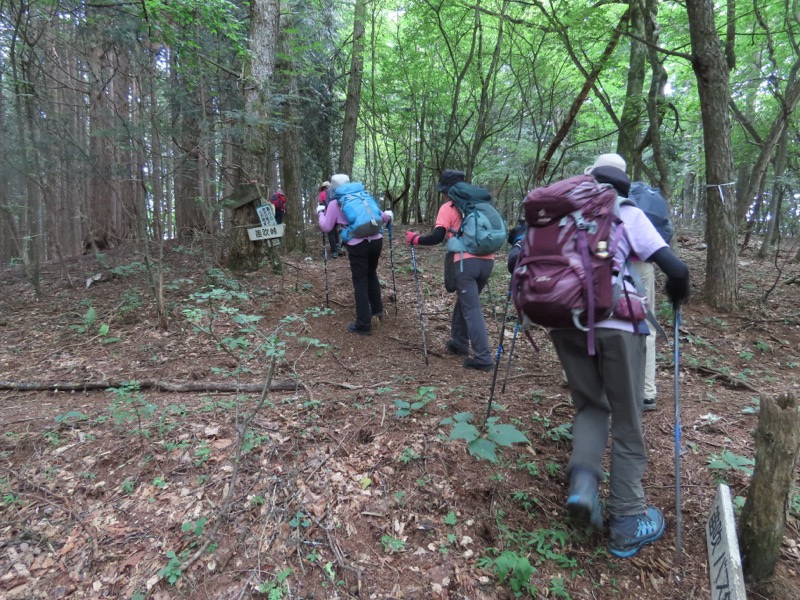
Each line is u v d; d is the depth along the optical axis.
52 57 7.66
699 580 2.11
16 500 2.44
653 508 2.37
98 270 8.64
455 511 2.41
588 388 2.27
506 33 9.37
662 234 2.82
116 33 5.74
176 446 2.80
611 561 2.21
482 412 3.26
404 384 3.94
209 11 5.62
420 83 12.05
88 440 2.94
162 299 5.25
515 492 2.52
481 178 12.52
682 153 13.41
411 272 7.96
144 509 2.38
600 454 2.22
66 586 2.02
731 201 5.89
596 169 2.34
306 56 12.42
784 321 5.68
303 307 5.98
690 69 9.93
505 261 8.36
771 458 1.91
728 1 6.92
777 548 1.95
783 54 9.59
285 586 2.01
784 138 9.49
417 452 2.76
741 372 4.44
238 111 6.18
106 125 6.74
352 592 2.01
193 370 4.27
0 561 2.12
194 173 9.54
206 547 2.15
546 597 2.01
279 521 2.29
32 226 7.89
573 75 10.30
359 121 15.00
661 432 3.16
